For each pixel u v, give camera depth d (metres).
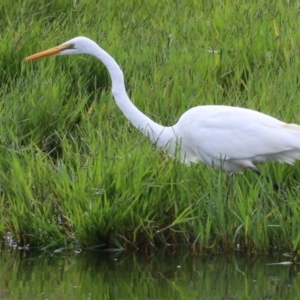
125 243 10.98
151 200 10.93
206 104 13.27
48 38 15.44
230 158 11.35
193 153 11.84
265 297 9.38
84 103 13.42
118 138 12.09
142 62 14.84
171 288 9.66
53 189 11.27
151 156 11.45
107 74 14.63
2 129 12.60
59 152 12.98
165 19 17.00
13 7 17.05
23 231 11.08
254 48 15.09
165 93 13.48
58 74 14.35
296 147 10.97
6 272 10.17
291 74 13.95
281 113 12.52
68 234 11.04
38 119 13.12
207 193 10.86
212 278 10.00
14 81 14.58
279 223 10.68
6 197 11.52
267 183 11.05
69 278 9.99
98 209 10.80
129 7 17.88
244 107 13.09
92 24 16.64
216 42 15.60
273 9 17.11
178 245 10.98
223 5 17.45
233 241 10.70
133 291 9.55
